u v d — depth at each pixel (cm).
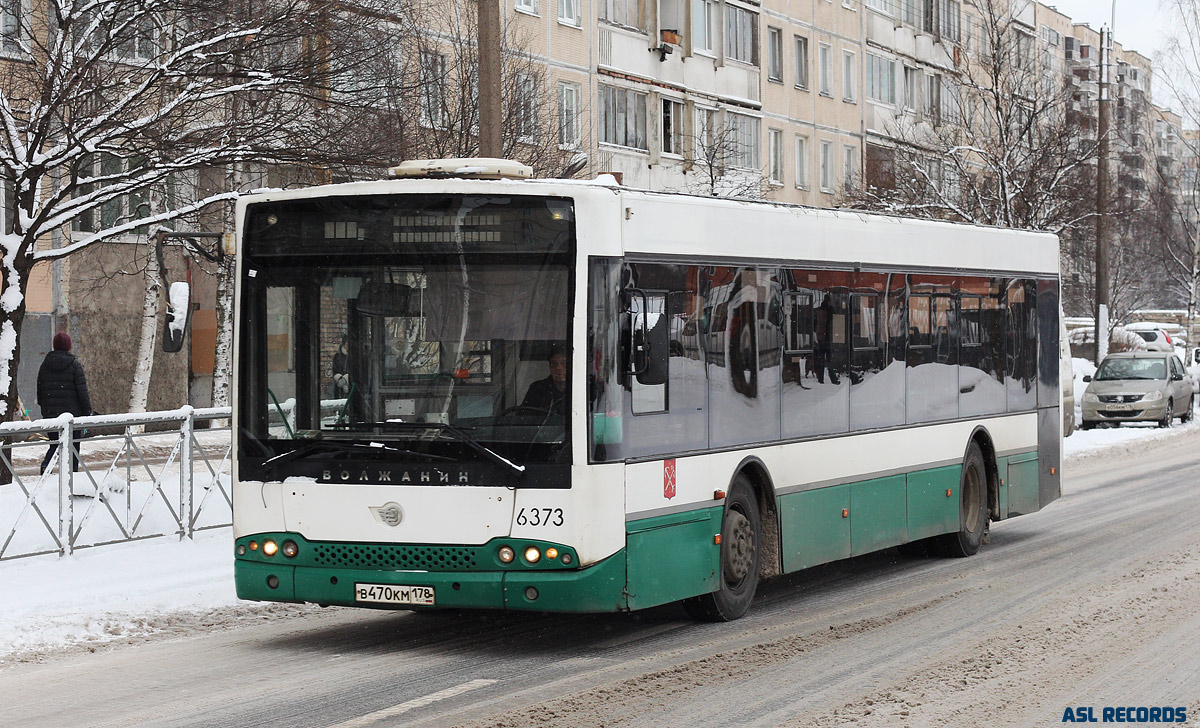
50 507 1261
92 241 1680
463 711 771
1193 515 1728
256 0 1734
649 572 952
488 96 1593
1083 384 4306
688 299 1009
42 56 1720
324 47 1798
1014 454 1526
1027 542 1535
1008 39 4316
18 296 1661
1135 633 995
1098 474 2355
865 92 5612
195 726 741
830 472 1187
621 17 4178
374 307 931
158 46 1733
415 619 1090
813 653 937
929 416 1353
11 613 1060
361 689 830
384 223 931
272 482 946
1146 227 6009
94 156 1845
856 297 1238
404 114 2220
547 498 899
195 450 1416
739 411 1067
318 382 941
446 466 911
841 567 1384
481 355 914
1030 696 807
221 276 2806
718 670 882
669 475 978
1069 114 4266
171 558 1281
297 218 949
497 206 918
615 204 931
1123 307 7275
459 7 2633
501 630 1039
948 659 912
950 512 1386
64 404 1758
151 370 2941
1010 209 3891
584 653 945
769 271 1111
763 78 4934
